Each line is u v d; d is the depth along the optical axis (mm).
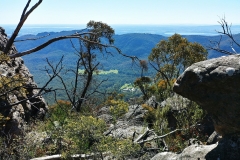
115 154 4406
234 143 3385
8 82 6016
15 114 7621
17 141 6379
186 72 3609
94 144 4441
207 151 3525
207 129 7168
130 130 7723
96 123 4484
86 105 12367
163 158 3840
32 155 5996
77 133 4465
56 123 7453
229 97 3264
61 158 5250
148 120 9117
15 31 11086
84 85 17469
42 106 11125
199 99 3518
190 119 7277
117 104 5344
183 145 6164
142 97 15648
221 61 3406
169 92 9188
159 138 6668
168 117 7836
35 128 8656
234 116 3277
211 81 3326
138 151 5371
